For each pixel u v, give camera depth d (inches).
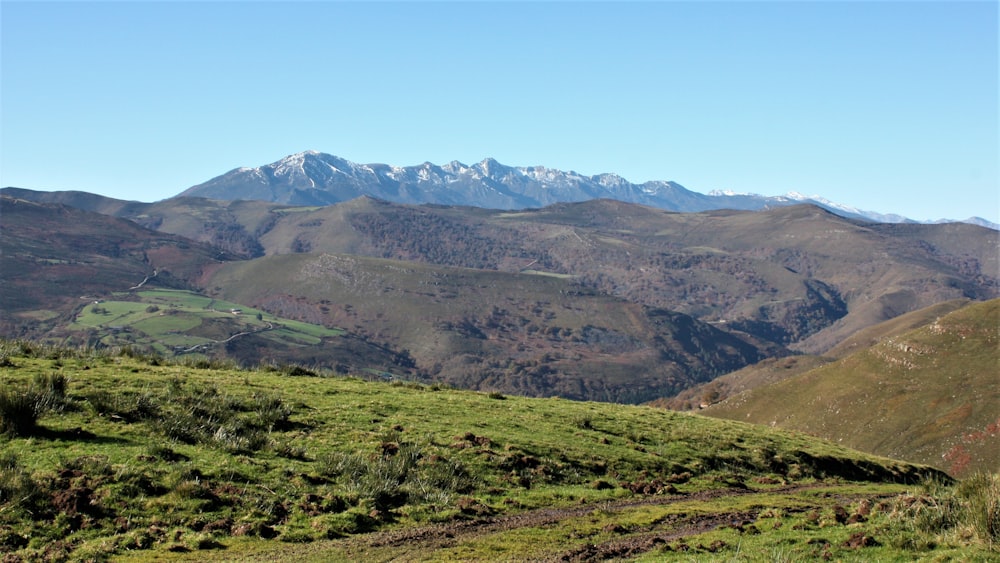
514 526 747.4
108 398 901.2
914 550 607.2
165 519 649.6
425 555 633.6
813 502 973.2
